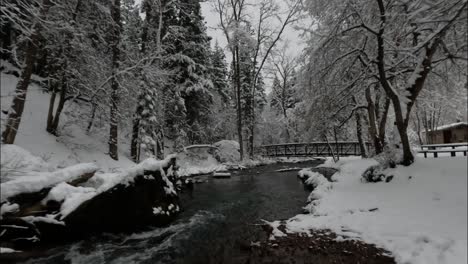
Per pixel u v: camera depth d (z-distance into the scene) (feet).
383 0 30.76
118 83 42.65
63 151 36.81
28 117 39.17
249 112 88.12
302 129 51.08
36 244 17.92
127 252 18.47
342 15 32.27
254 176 53.36
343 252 16.96
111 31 44.34
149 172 24.50
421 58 28.04
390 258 15.65
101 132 49.85
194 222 24.88
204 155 70.74
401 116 29.81
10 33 43.52
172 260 17.25
